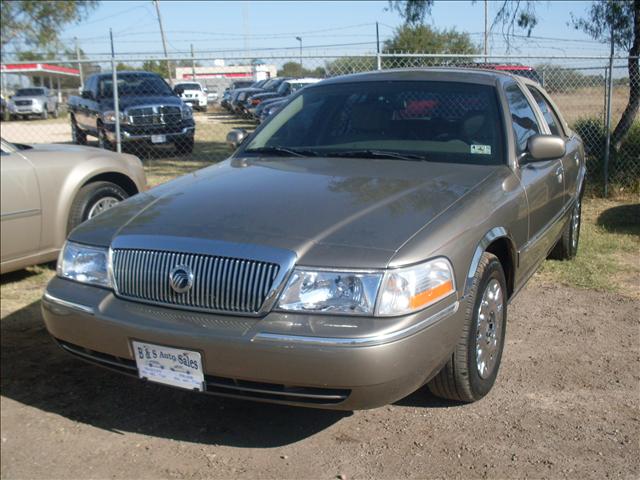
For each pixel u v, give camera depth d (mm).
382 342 2689
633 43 10312
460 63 10859
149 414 3600
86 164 5906
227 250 2898
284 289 2799
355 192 3365
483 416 3445
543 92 5582
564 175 5152
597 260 6164
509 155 3975
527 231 4062
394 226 2998
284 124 4621
